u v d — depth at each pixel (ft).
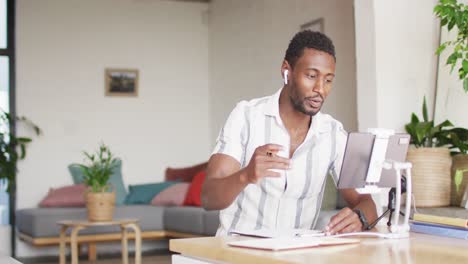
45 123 25.03
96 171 18.81
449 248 5.49
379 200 13.88
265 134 7.29
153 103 26.58
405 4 14.98
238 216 7.39
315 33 6.77
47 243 21.47
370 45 14.83
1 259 8.54
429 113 15.08
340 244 5.69
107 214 18.34
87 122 25.61
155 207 23.17
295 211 7.38
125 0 26.30
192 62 27.12
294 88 6.82
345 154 6.63
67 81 25.40
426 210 13.24
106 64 25.96
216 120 26.78
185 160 26.89
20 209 24.06
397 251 5.24
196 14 27.20
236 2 25.16
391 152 6.88
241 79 24.93
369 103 14.87
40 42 25.09
